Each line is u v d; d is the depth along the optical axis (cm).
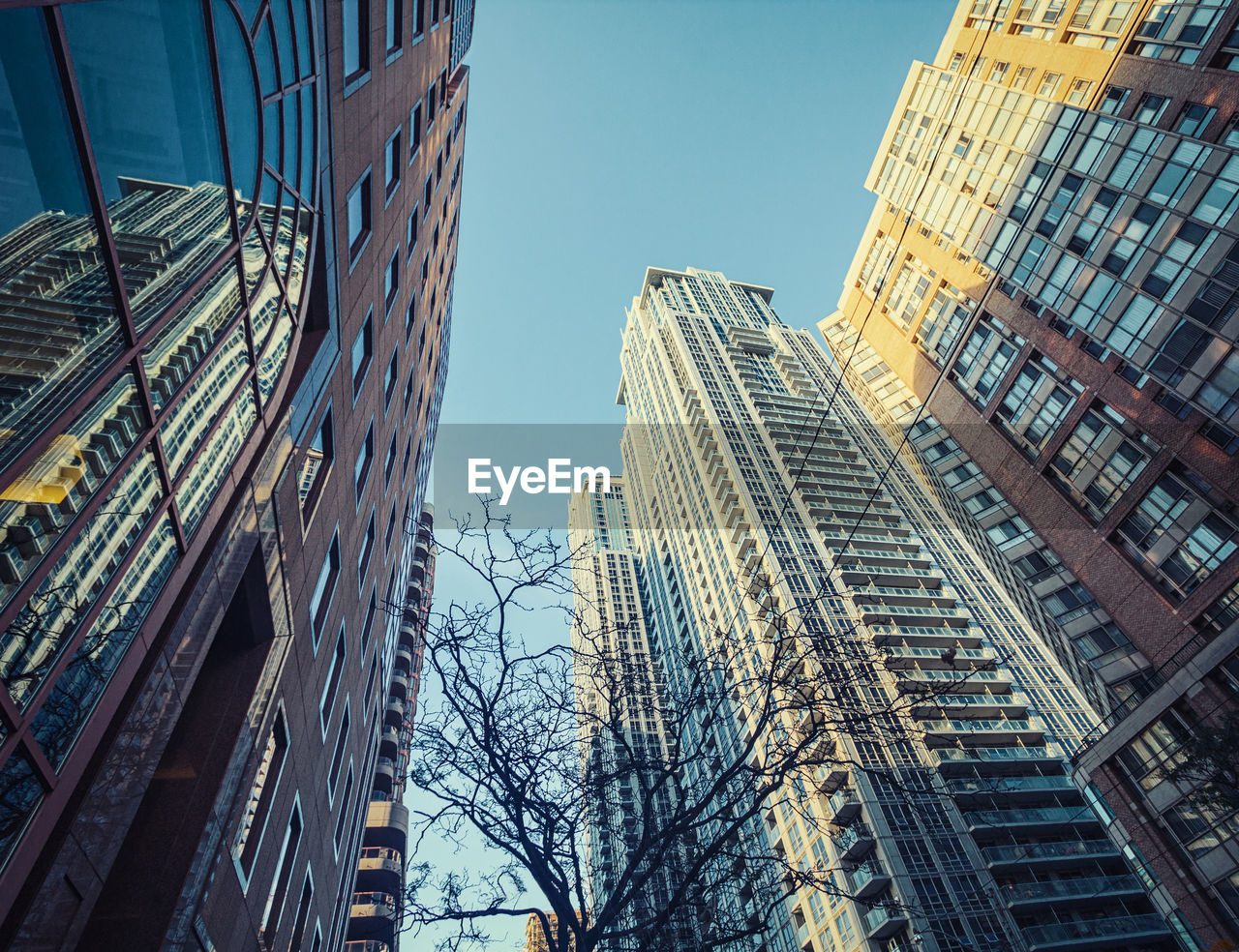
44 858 877
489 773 1068
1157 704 2969
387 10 2189
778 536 7219
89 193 770
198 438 1143
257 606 1600
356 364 2359
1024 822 5028
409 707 5803
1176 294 2781
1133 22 3228
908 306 4809
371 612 3111
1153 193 2905
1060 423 3500
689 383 10450
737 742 3988
